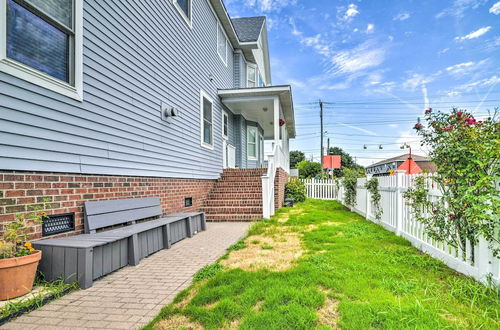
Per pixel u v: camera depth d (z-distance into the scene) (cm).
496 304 253
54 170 357
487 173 305
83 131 406
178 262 407
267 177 779
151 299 285
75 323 239
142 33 566
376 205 675
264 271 345
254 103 1147
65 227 375
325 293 282
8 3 309
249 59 1470
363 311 239
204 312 246
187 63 781
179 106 726
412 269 349
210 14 989
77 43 395
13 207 305
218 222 773
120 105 491
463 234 325
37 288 298
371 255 405
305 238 528
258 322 227
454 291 277
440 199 381
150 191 582
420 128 386
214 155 984
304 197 1333
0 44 297
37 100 336
